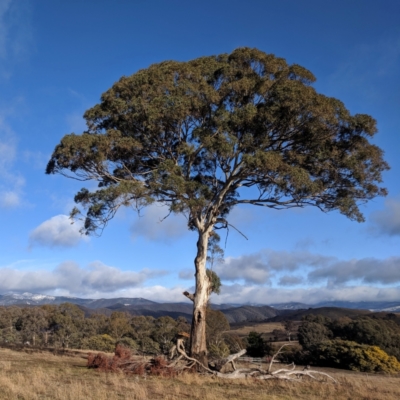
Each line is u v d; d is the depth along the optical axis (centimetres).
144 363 1730
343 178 1975
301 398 1295
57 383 1257
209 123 1850
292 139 1900
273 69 1908
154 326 6719
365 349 3061
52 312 6700
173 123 1848
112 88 1917
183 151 1841
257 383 1622
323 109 1719
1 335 5753
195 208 1766
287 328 7412
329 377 1794
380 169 1986
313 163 1931
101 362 1706
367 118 1838
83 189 1969
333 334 5312
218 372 1725
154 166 2009
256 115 1786
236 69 1936
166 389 1312
